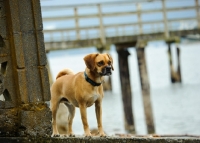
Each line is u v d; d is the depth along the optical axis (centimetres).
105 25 2128
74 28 2073
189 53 11806
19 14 716
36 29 724
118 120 2658
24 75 716
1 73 716
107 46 2186
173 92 3781
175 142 710
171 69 4138
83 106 757
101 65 741
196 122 2369
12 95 723
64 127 1198
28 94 718
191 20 2358
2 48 720
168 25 2309
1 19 720
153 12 2245
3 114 718
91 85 750
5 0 719
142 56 2178
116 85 5606
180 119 2511
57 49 2039
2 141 716
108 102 3575
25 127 712
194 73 5644
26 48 720
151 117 2148
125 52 2200
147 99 2156
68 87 784
